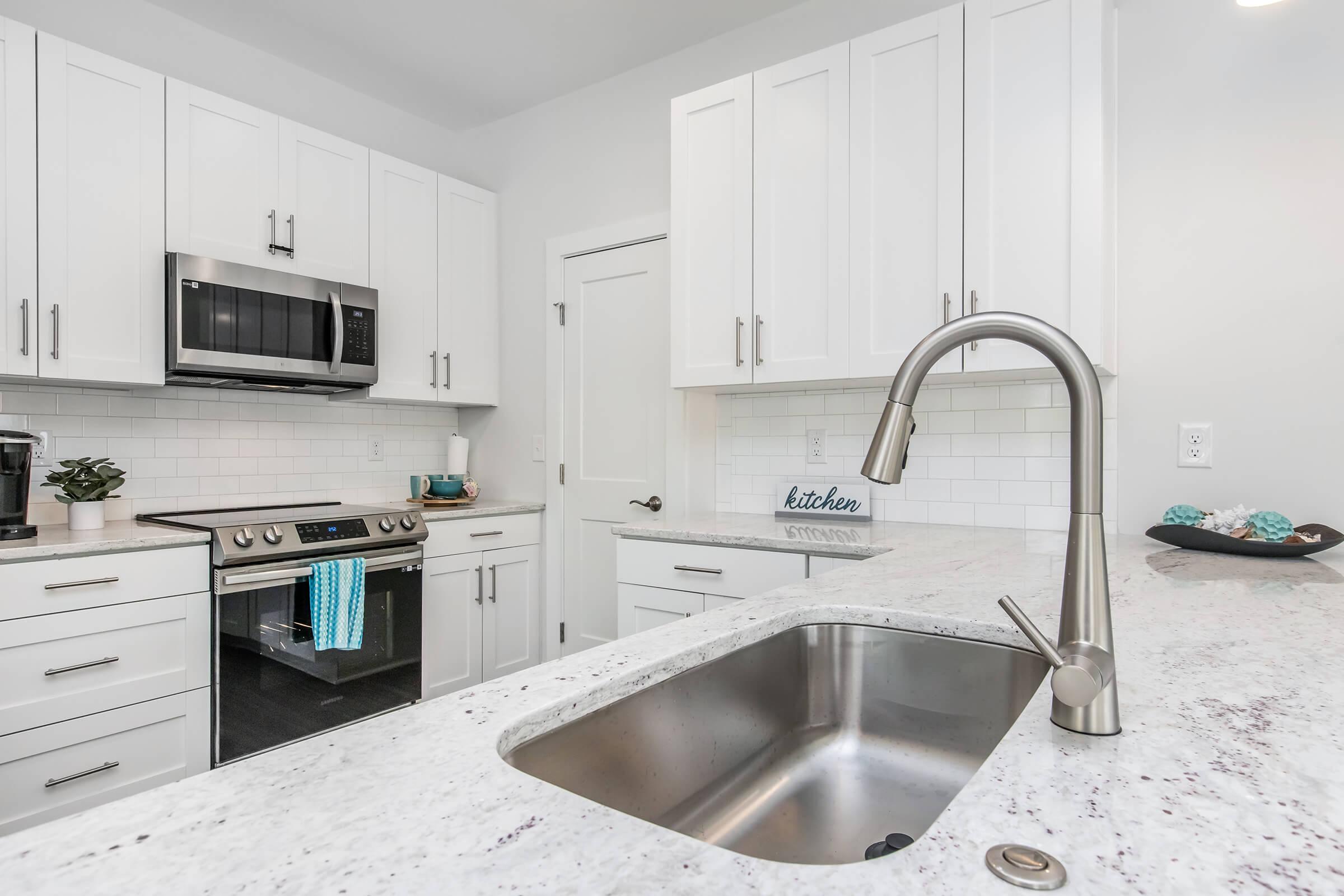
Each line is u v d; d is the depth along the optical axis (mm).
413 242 3074
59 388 2320
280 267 2602
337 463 3086
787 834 912
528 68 2992
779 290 2201
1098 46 1734
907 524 2320
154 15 2568
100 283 2162
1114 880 394
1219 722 634
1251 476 1843
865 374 2041
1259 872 401
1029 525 2145
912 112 1983
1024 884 385
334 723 2336
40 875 386
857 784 997
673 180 2434
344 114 3148
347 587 2332
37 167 2043
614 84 3066
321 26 2699
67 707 1824
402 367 3018
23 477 1954
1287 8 1810
